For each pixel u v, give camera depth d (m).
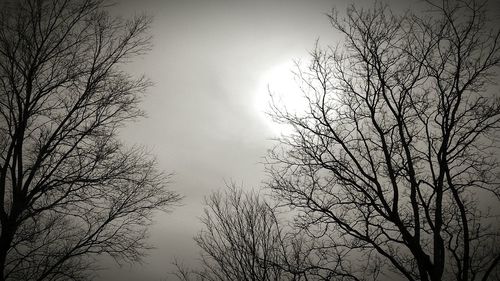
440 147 9.98
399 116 10.23
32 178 11.25
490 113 9.75
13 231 10.58
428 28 10.56
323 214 10.31
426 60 10.44
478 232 9.27
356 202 10.08
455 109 9.66
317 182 10.79
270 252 10.12
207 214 11.09
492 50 9.93
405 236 9.34
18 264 10.87
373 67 11.01
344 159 10.95
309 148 10.99
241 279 9.85
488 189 9.62
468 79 10.10
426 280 8.84
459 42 10.05
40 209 11.02
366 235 9.77
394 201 9.77
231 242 10.39
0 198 10.67
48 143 11.56
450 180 9.46
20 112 11.48
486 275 8.64
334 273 9.52
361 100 11.20
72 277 11.36
